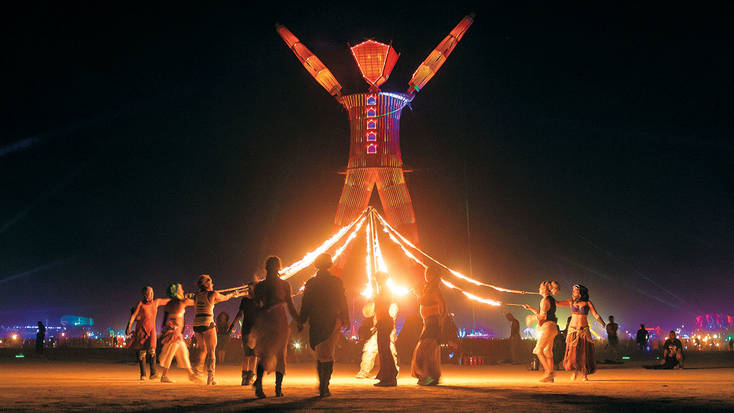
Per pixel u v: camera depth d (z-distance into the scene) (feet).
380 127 88.79
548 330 41.60
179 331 41.14
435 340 37.42
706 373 51.55
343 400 27.58
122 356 83.66
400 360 74.23
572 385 36.65
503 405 25.49
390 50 90.84
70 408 24.68
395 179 87.66
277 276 30.27
